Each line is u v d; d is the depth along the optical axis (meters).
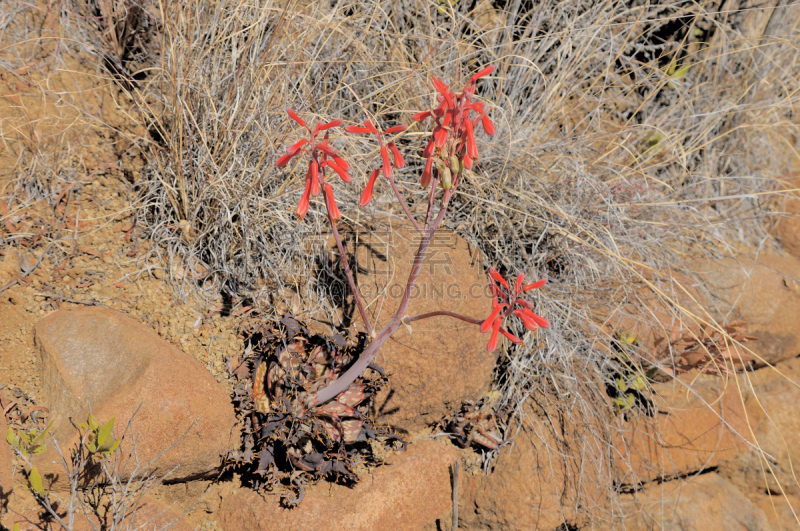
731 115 3.91
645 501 2.76
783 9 3.99
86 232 2.36
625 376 2.85
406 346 2.38
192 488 2.10
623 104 3.95
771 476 3.09
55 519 1.77
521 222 2.93
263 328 2.26
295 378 2.16
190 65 2.51
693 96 4.03
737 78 4.13
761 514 3.00
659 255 3.28
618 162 3.49
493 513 2.45
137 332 2.09
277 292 2.45
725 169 4.11
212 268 2.45
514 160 2.99
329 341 2.23
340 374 2.24
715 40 4.00
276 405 2.05
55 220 2.33
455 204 2.93
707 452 2.99
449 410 2.54
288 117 2.53
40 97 2.54
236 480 2.20
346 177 1.54
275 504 2.11
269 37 2.76
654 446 2.85
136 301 2.24
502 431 2.63
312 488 2.20
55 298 2.15
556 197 3.12
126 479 1.90
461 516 2.48
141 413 1.89
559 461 2.53
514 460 2.50
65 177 2.44
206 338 2.26
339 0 2.88
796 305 3.51
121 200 2.51
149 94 2.69
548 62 3.49
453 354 2.47
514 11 3.55
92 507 1.86
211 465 2.06
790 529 2.99
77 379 1.94
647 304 3.04
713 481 3.05
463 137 1.62
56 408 1.93
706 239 3.74
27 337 2.06
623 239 3.07
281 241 2.54
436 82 1.53
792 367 3.49
